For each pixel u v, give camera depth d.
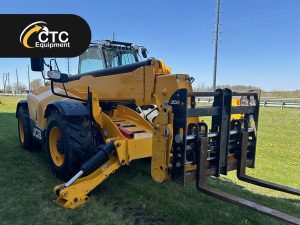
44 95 5.25
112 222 3.12
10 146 6.48
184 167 2.89
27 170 4.71
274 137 9.12
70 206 3.37
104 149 3.46
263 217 3.34
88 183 3.49
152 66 3.79
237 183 4.54
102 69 4.52
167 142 2.95
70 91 4.82
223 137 3.19
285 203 3.78
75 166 3.86
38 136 5.17
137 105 3.99
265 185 3.29
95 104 3.97
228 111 3.19
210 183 4.41
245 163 3.47
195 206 3.55
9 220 3.10
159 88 3.72
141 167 4.94
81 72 5.29
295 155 6.65
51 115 4.27
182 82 3.59
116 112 4.25
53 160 4.27
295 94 49.50
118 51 5.02
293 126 11.55
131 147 3.53
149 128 3.79
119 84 4.20
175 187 4.11
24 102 6.23
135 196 3.79
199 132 3.03
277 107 19.91
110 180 4.32
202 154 2.98
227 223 3.17
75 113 3.80
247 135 3.45
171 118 2.93
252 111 3.54
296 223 2.24
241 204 2.58
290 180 4.82
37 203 3.49
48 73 4.04
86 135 3.87
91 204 3.49
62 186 3.42
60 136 4.12
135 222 3.15
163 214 3.34
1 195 3.71
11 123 10.35
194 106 3.13
